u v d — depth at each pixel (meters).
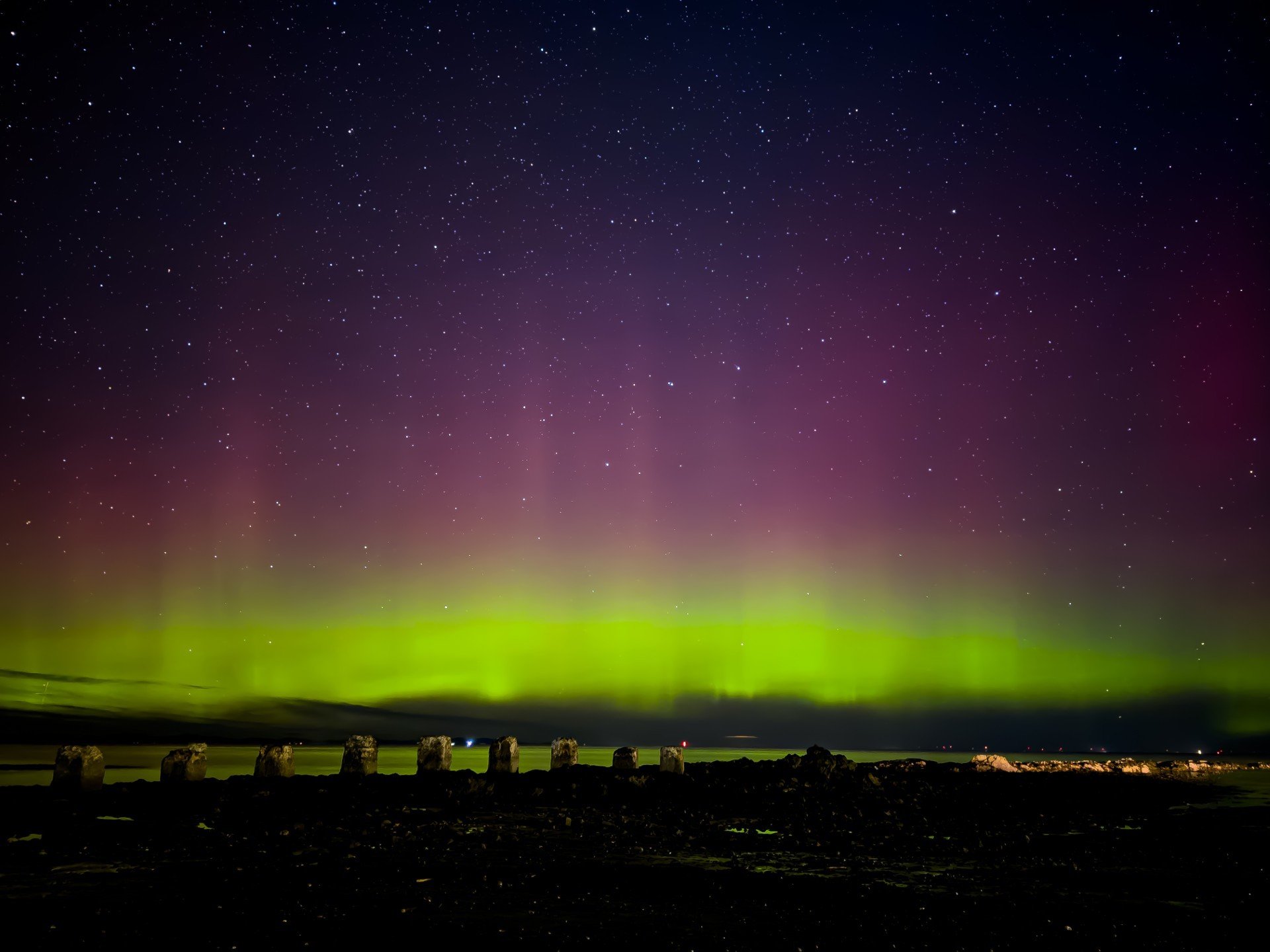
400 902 7.93
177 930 6.99
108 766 27.11
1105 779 17.28
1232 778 21.06
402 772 27.86
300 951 6.53
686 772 16.19
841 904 8.11
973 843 11.56
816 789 15.04
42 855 9.88
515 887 8.63
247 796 13.26
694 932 7.14
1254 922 7.56
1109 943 6.95
